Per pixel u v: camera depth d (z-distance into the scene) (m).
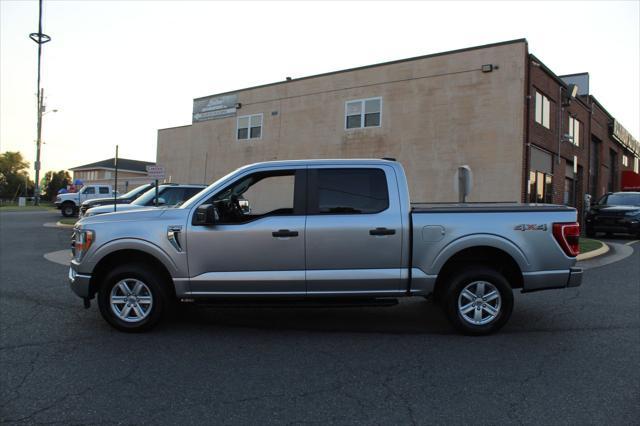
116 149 13.25
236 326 5.78
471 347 5.00
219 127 28.75
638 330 5.60
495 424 3.34
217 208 5.74
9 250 12.73
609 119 31.48
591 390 3.91
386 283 5.25
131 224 5.37
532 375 4.23
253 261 5.24
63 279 8.67
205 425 3.32
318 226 5.22
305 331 5.59
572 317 6.16
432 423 3.35
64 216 27.33
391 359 4.64
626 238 17.81
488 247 5.38
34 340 5.19
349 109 22.62
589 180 27.27
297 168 5.46
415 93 20.41
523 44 17.75
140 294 5.46
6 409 3.55
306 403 3.67
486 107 18.53
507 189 17.98
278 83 25.61
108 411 3.52
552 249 5.31
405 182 5.40
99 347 4.97
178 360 4.60
